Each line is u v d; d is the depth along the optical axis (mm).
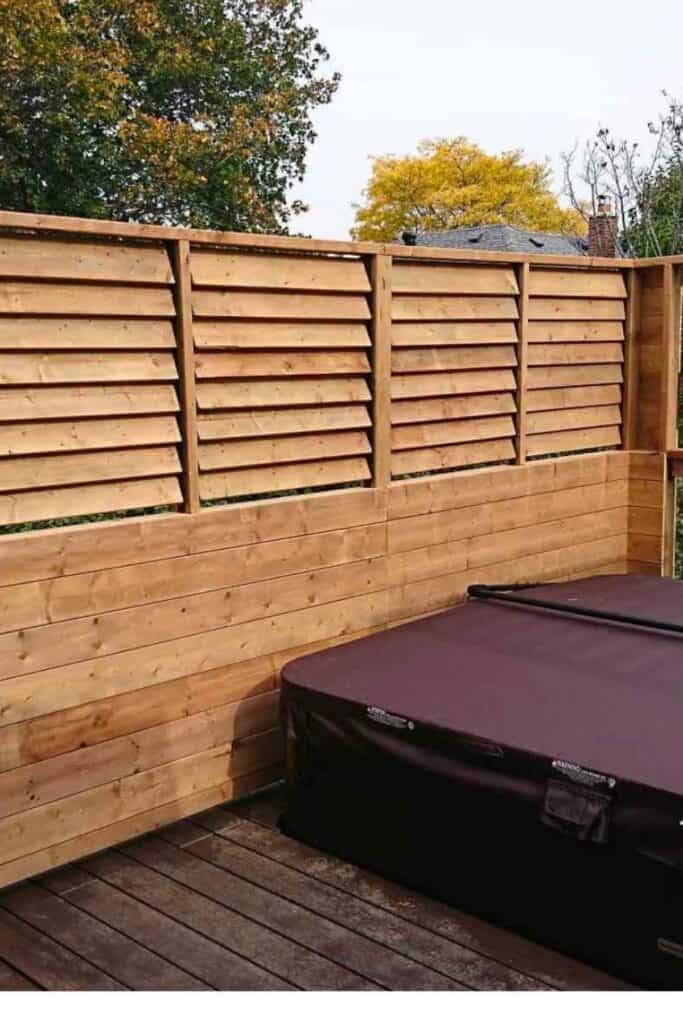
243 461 3557
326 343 3740
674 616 3863
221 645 3559
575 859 2678
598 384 4992
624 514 5203
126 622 3273
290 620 3770
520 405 4574
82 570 3143
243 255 3471
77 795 3213
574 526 4930
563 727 2859
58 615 3098
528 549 4703
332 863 3236
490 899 2883
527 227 24359
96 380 3100
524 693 3123
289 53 14805
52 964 2666
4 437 2920
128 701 3312
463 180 24656
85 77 12133
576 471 4895
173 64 13289
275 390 3623
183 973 2621
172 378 3305
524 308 4492
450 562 4352
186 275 3287
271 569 3680
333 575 3896
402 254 3932
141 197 12633
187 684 3477
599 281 4910
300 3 14969
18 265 2885
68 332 3029
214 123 13594
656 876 2520
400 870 3100
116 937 2795
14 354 2922
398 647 3609
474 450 4445
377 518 4031
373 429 3975
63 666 3129
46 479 3033
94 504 3172
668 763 2602
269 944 2762
